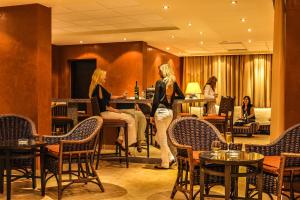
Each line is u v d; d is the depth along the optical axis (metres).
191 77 14.04
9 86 6.13
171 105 5.78
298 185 3.87
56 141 4.68
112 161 6.50
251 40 10.16
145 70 10.47
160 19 7.85
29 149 4.53
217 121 7.76
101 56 10.65
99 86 6.07
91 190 4.65
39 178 4.95
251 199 3.62
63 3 6.11
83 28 8.84
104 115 6.02
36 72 5.96
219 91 13.66
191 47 11.71
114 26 8.64
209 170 3.49
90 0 5.93
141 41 10.20
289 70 4.38
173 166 6.04
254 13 6.73
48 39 6.18
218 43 10.79
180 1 5.89
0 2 5.86
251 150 3.98
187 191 3.98
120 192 4.57
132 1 6.29
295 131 4.02
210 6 6.21
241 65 13.46
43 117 6.09
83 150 4.46
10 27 6.11
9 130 4.90
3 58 6.16
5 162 4.56
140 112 6.47
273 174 3.56
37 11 5.95
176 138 4.20
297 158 3.46
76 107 7.02
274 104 5.30
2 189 4.54
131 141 6.23
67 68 11.15
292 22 4.36
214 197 3.95
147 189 4.71
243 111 11.23
